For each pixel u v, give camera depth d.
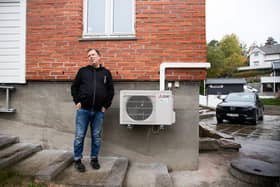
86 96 3.00
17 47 3.85
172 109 3.35
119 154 3.71
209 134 5.94
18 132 3.88
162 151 3.66
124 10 3.91
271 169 3.30
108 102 3.18
